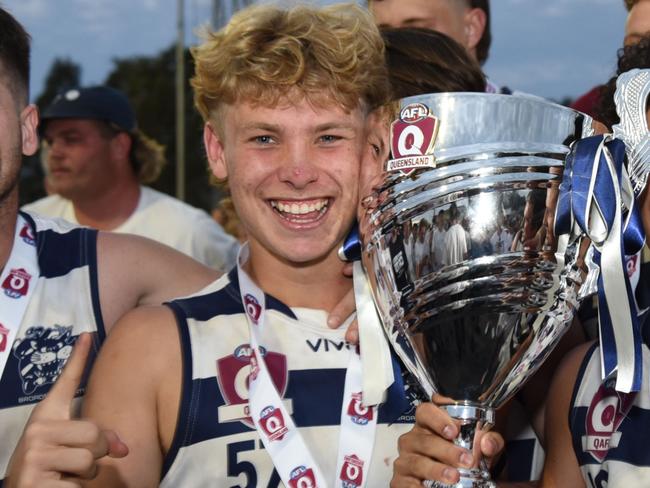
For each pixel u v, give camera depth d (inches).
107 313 80.7
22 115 79.7
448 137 60.4
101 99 173.2
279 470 66.6
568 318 61.5
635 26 106.7
